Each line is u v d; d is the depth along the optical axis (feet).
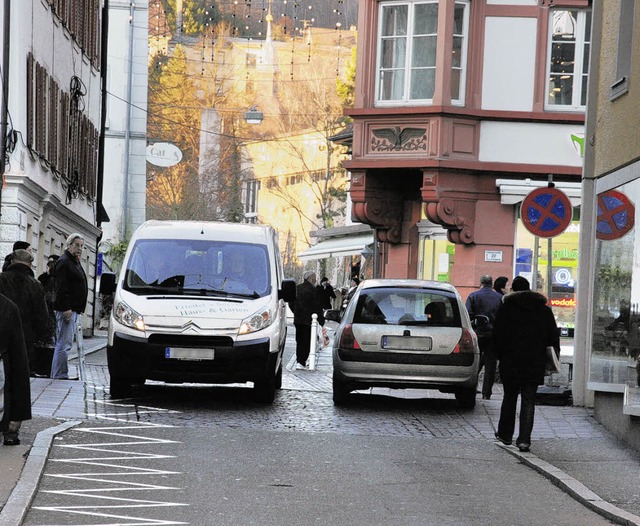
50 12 150.51
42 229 151.74
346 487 51.98
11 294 78.28
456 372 83.30
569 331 143.13
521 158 140.26
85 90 185.16
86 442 61.11
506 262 141.59
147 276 82.69
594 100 87.35
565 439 70.95
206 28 413.59
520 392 67.15
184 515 44.70
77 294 93.09
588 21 140.77
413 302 84.53
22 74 132.98
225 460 57.93
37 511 44.34
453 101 139.85
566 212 82.28
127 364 79.20
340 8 419.54
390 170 145.28
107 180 262.06
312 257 260.21
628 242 73.15
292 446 63.67
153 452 59.26
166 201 396.98
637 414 65.82
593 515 48.34
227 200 407.03
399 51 142.00
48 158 149.38
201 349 79.10
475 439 71.10
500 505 49.52
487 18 140.67
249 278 83.61
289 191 427.33
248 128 412.77
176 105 389.19
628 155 75.31
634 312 69.77
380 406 86.33
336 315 98.02
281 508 46.65
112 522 42.98
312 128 412.57
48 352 92.79
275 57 416.05
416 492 51.52
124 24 262.06
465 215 140.56
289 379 108.88
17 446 57.21
